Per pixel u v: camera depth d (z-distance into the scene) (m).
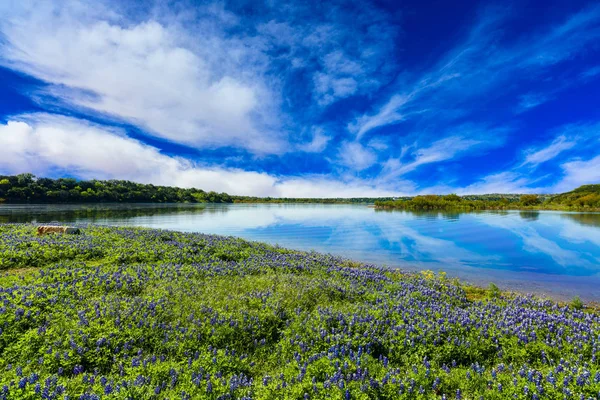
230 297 11.03
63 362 6.26
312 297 11.90
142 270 14.39
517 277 19.59
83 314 8.38
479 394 5.90
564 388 5.59
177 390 5.49
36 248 17.84
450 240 35.84
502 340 8.23
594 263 23.77
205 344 7.62
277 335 8.70
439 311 10.52
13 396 4.88
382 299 11.70
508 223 55.34
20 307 8.25
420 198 127.56
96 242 20.89
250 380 6.13
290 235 40.50
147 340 7.55
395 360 7.45
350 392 5.54
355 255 26.86
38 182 138.88
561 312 11.69
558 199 142.75
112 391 5.33
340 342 7.80
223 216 78.38
